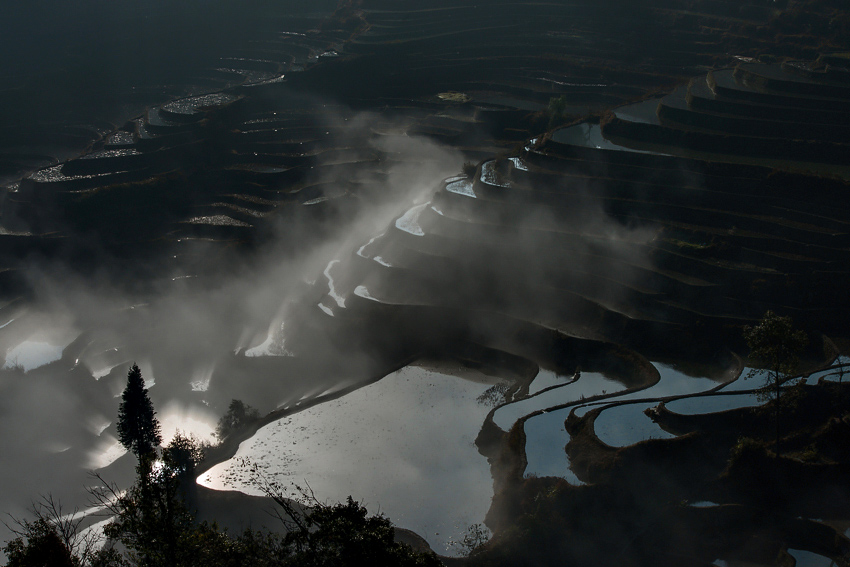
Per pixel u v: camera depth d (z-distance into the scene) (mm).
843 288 44344
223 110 89000
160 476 23250
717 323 44656
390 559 20672
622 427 36656
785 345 33938
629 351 44812
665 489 32688
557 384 43688
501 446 37688
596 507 31156
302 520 33375
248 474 37938
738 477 32688
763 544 29609
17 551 20453
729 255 48219
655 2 106000
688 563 29094
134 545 21922
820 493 31938
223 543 22219
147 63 134750
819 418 36125
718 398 38281
